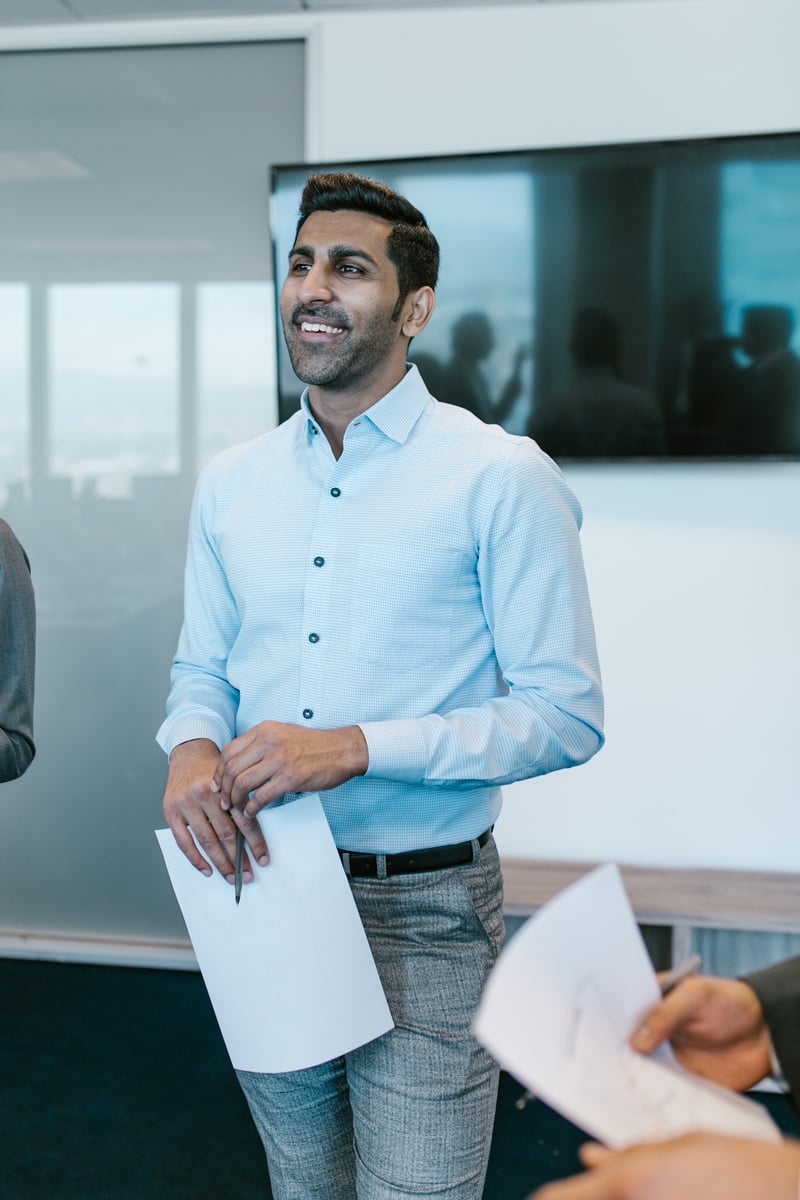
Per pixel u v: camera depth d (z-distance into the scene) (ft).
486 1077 4.27
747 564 8.77
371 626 4.29
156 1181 6.79
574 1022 1.82
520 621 4.28
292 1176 4.46
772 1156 1.40
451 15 8.85
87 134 9.57
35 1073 8.05
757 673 8.82
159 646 9.73
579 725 4.27
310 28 9.06
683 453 8.50
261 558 4.54
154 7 9.04
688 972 2.22
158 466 9.67
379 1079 4.15
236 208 9.46
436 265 4.57
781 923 7.59
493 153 8.48
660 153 8.25
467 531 4.27
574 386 8.58
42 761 9.88
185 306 9.55
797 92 8.52
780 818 8.86
